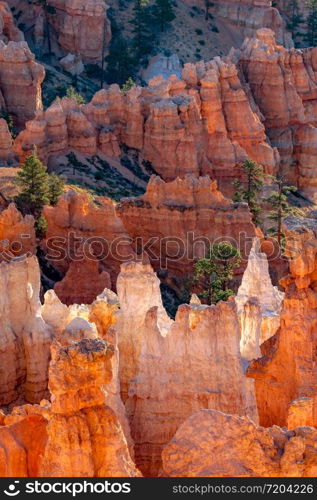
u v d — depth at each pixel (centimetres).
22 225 10200
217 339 4900
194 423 3831
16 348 6153
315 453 3800
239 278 11694
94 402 3712
